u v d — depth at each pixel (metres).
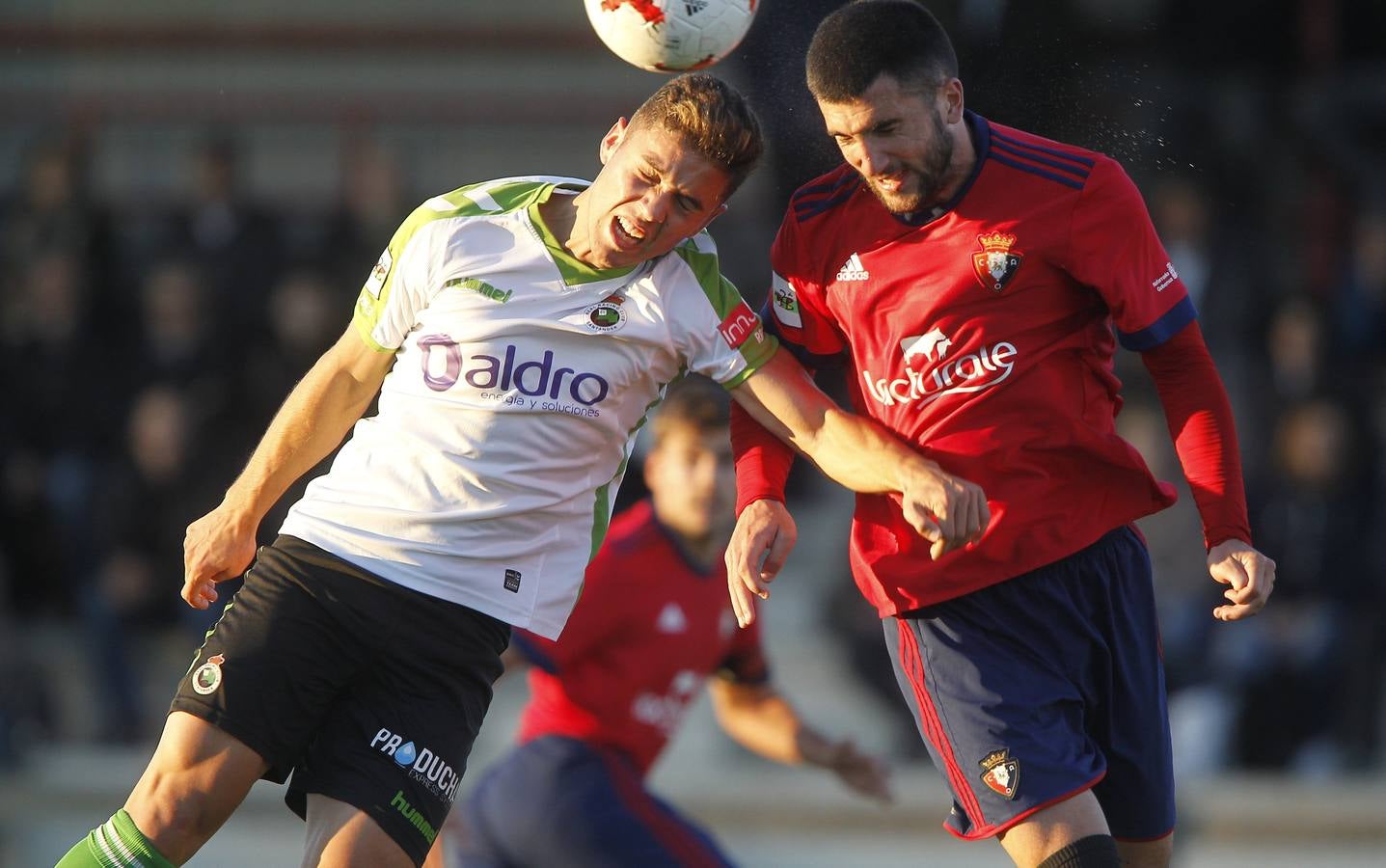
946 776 12.77
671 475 17.61
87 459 31.22
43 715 30.11
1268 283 31.70
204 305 31.36
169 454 30.17
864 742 29.84
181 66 40.53
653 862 16.97
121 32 40.38
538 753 17.48
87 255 32.62
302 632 12.23
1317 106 34.50
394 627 12.34
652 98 12.02
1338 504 28.33
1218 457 12.34
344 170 37.16
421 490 12.43
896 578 12.85
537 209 12.50
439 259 12.48
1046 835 11.95
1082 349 12.49
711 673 18.27
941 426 12.48
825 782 29.03
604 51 40.22
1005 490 12.41
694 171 11.70
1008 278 12.14
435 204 12.74
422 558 12.38
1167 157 14.29
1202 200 31.78
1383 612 28.08
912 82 11.52
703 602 17.84
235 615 12.38
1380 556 28.23
